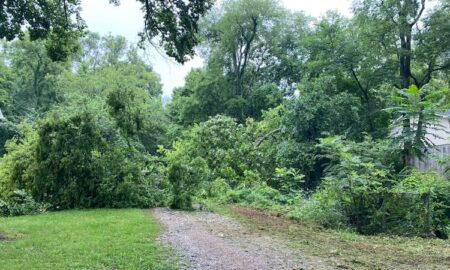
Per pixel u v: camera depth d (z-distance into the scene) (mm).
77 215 10969
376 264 6211
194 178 13203
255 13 38406
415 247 7844
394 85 23391
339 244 7828
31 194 13109
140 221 9609
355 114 21234
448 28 21078
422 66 23656
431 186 10977
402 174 13711
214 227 9211
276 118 23266
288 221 10656
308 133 20875
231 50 39750
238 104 36719
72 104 30922
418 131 11555
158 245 7016
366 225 10234
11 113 43531
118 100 14305
